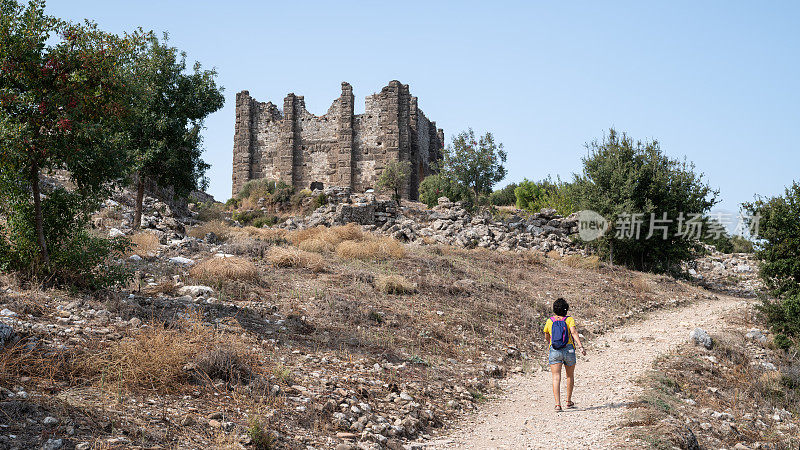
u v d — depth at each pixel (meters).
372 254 16.72
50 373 5.32
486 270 17.98
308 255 14.39
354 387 7.18
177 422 4.93
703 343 12.47
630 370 10.13
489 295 14.55
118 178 9.21
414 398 7.43
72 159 8.17
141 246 13.45
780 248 15.66
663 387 9.05
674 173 25.83
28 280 8.12
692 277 27.11
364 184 51.22
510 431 6.85
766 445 7.57
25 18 8.02
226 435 4.86
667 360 10.97
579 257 23.84
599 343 12.82
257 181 45.94
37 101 8.03
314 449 5.14
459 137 40.31
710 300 21.05
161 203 23.78
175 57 21.47
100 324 7.07
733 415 8.74
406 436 6.25
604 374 9.94
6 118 7.52
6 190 8.12
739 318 15.49
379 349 9.16
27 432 4.13
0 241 8.27
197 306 8.96
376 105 51.50
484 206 38.88
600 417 7.28
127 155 9.30
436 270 16.23
